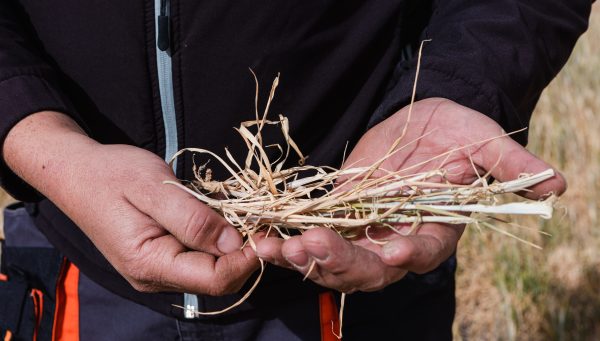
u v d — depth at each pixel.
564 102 2.75
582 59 3.20
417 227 0.85
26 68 0.88
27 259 1.04
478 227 0.84
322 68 0.95
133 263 0.82
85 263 0.98
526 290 1.84
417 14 1.01
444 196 0.85
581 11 0.99
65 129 0.87
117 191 0.82
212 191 0.90
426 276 1.04
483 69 0.91
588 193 2.19
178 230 0.80
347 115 0.98
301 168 0.91
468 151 0.87
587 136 2.48
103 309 1.00
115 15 0.90
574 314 1.78
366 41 0.95
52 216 0.99
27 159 0.85
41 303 1.03
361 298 1.01
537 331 1.78
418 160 0.90
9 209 1.09
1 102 0.86
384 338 1.04
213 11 0.90
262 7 0.91
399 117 0.92
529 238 1.98
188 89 0.92
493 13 0.94
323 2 0.92
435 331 1.07
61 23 0.92
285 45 0.92
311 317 0.99
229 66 0.92
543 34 0.96
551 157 2.44
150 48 0.91
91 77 0.93
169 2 0.90
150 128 0.94
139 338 0.99
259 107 0.95
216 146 0.95
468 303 1.88
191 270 0.81
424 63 0.92
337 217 0.89
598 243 1.98
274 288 0.96
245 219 0.86
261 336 0.99
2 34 0.90
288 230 0.91
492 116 0.92
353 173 0.92
